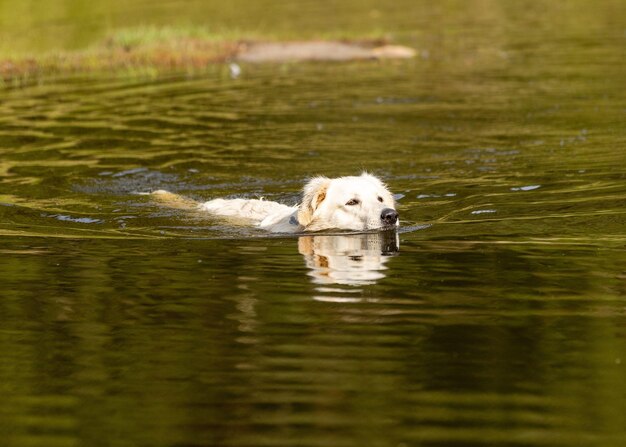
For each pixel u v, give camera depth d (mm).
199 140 20859
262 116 23656
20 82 29719
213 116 23719
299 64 33312
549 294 10367
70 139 21078
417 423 7340
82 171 18031
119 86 28719
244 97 26547
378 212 13523
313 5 54438
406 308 9992
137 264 11922
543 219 13859
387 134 21125
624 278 10867
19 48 36812
